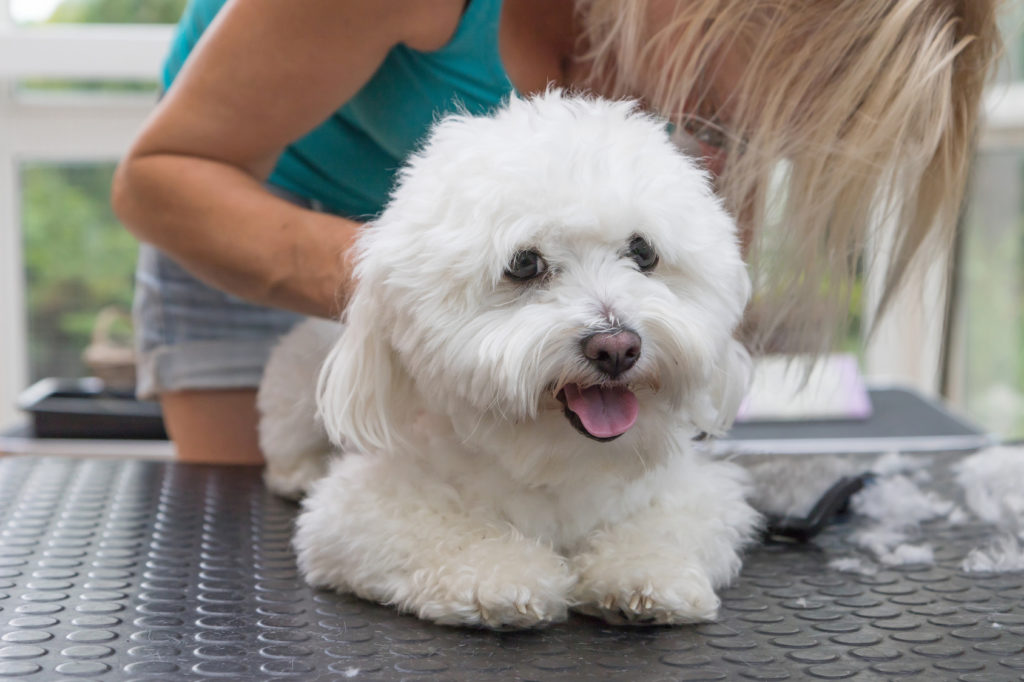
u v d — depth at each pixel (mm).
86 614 876
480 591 834
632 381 865
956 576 994
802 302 1200
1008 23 1333
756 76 1108
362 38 1108
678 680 746
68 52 2400
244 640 822
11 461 1509
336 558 937
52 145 2473
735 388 991
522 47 1213
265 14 1116
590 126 916
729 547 975
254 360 1657
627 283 875
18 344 2523
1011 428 2732
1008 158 2660
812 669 766
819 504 1135
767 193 1122
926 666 771
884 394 2469
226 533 1136
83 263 2545
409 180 931
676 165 917
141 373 1745
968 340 2760
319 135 1333
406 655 794
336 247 1074
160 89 1553
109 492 1317
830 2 1074
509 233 849
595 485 948
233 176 1176
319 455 1301
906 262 1212
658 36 1123
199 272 1185
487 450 930
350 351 948
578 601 889
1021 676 750
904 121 1044
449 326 872
